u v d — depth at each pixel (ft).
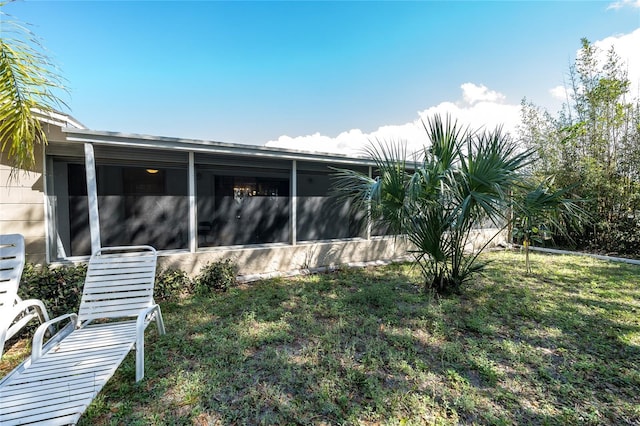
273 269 19.12
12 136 11.61
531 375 8.25
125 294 10.27
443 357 9.10
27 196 13.82
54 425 5.39
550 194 13.65
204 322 11.46
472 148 12.54
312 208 20.76
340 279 18.03
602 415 6.80
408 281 17.62
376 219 15.26
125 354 7.76
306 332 10.68
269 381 7.86
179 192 16.57
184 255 16.38
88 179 13.62
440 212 13.33
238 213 18.20
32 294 11.00
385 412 6.71
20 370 6.91
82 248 15.37
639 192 24.44
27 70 9.84
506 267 21.01
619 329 11.16
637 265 21.89
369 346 9.61
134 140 14.37
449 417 6.63
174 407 6.82
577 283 17.13
